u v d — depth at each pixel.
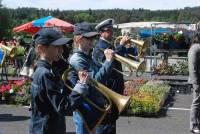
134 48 6.64
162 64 17.70
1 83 12.62
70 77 3.85
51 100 3.46
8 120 9.58
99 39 5.14
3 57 12.34
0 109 10.90
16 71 21.22
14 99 11.57
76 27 4.70
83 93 3.65
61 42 3.57
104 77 4.64
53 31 3.64
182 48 17.02
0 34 48.56
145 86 13.42
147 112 10.06
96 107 4.04
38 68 3.58
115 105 4.30
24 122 9.42
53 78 3.53
